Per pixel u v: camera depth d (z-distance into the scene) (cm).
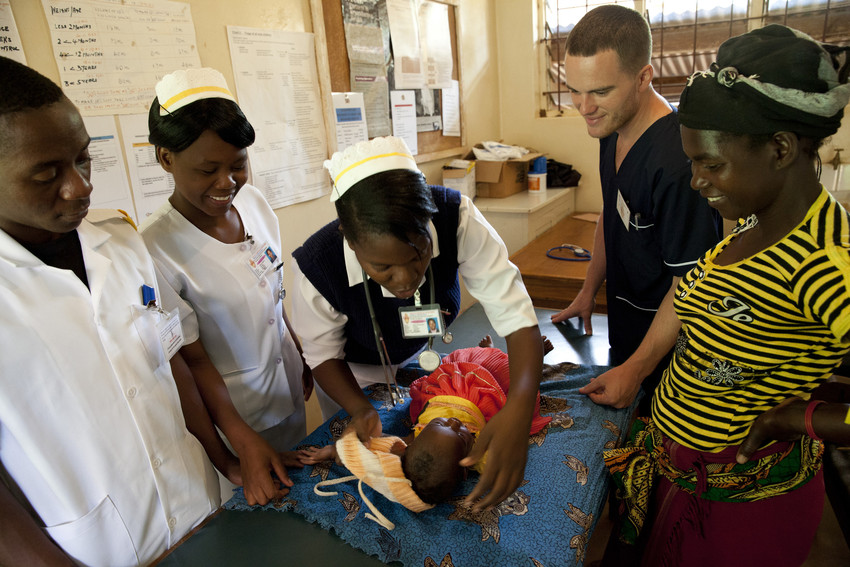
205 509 107
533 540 88
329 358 115
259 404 142
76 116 73
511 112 375
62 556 79
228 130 104
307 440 118
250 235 136
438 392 116
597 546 162
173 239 123
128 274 96
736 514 96
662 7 322
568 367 142
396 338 119
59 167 72
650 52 129
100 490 89
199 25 181
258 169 208
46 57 145
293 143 221
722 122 71
